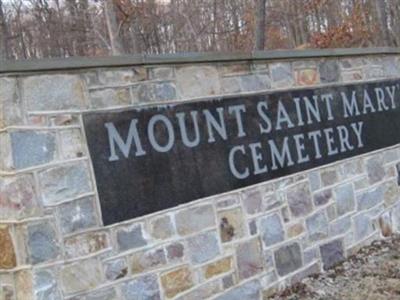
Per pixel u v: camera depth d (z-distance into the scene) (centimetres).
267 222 404
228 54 392
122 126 330
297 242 425
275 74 430
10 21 1778
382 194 518
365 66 520
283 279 409
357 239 482
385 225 516
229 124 391
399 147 548
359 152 496
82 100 314
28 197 286
